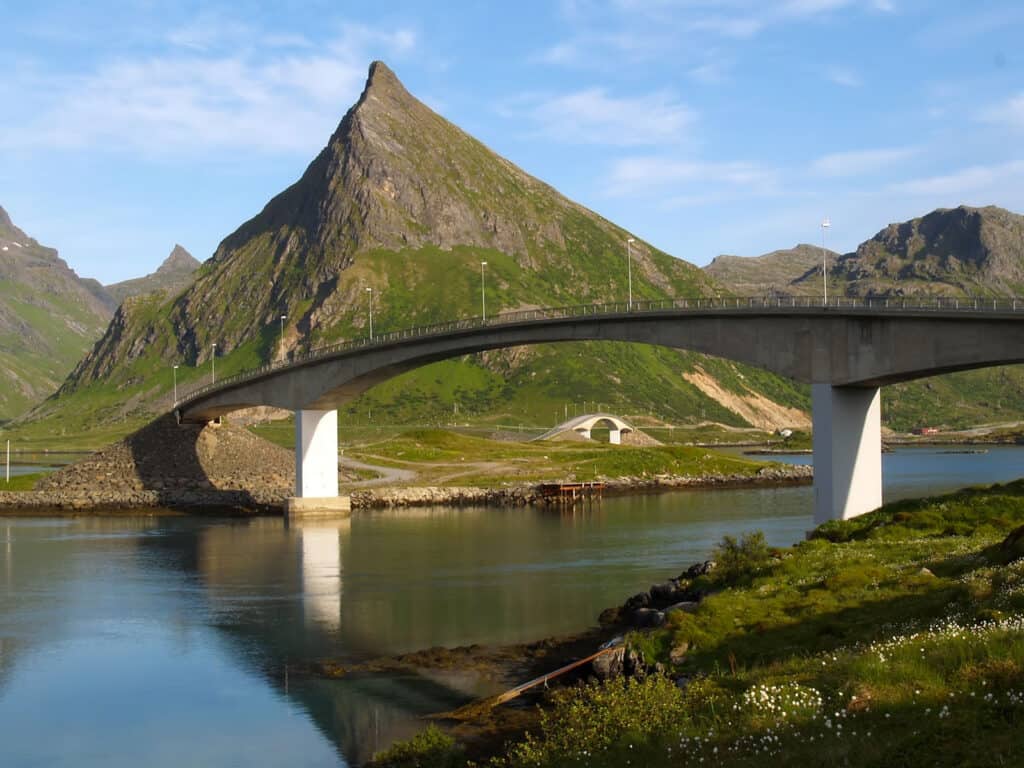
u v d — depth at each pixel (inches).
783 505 5492.1
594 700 1153.4
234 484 5905.5
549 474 6865.2
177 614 2591.0
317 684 1902.1
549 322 4185.5
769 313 3289.9
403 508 5556.1
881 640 1315.2
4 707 1818.4
